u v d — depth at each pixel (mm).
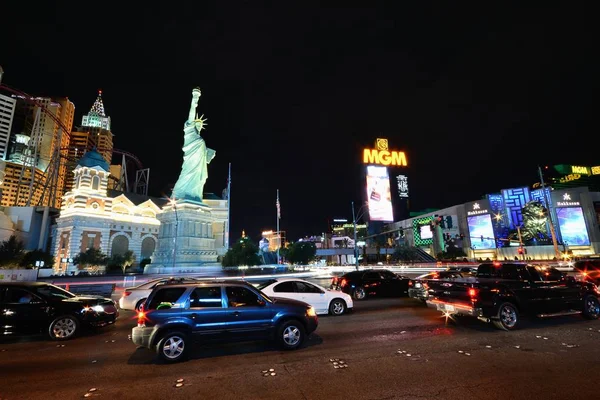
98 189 72562
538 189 91000
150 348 7703
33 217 68875
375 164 121625
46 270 47656
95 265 61531
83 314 10750
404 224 124250
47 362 8055
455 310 11258
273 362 7691
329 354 8266
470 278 12258
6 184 124750
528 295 11133
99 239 70188
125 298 15742
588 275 18750
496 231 93438
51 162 86438
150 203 82188
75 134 176250
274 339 8609
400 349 8602
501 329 10625
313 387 6176
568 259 62719
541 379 6375
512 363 7332
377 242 114500
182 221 57000
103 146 185125
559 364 7223
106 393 6105
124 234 75062
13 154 137875
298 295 13711
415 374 6758
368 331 10820
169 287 8328
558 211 85312
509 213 93062
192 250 56344
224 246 83562
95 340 10359
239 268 56844
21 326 10055
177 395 5953
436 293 12156
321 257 123188
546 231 84188
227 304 8438
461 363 7391
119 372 7230
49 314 10359
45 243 68438
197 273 53656
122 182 101875
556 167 121125
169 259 55312
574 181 117312
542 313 11352
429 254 109812
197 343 7953
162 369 7359
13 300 10328
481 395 5715
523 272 11867
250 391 6051
